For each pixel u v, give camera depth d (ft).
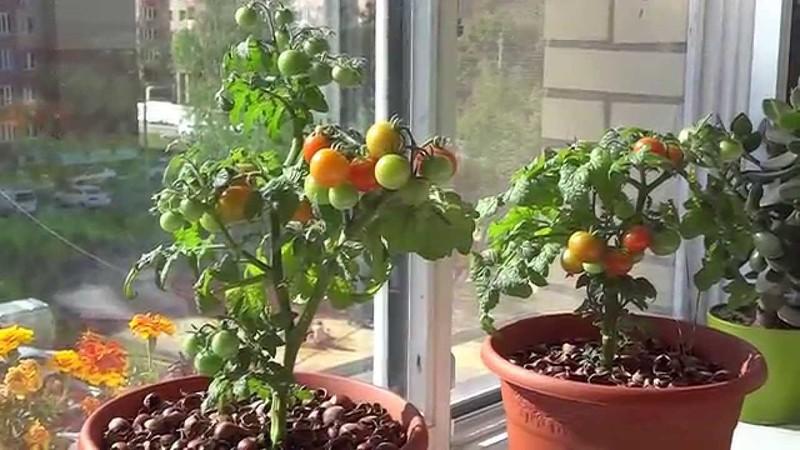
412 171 2.81
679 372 3.86
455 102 4.28
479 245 4.57
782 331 4.76
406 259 4.26
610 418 3.51
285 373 2.92
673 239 3.63
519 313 4.95
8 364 3.28
